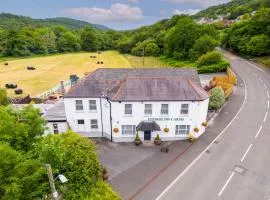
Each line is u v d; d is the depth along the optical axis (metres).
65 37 166.00
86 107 35.03
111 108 33.50
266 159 30.48
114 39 192.62
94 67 103.69
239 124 39.16
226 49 101.94
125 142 35.12
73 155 22.27
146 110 33.56
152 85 33.94
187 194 25.23
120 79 36.47
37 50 146.62
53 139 21.27
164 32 129.12
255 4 169.62
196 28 96.50
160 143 34.31
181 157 31.34
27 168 17.83
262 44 75.12
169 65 91.69
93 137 36.75
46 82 76.81
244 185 26.22
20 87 70.94
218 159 30.72
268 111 43.53
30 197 17.97
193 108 33.38
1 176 16.27
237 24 95.56
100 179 25.31
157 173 28.44
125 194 25.28
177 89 33.62
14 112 22.45
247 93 51.69
